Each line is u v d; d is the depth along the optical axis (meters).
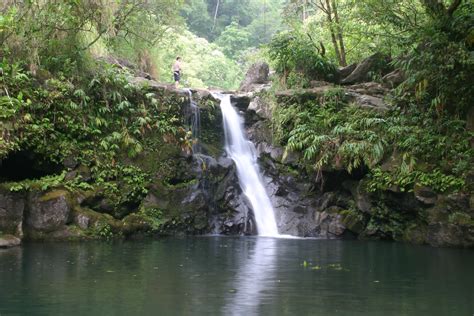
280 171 18.14
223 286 8.40
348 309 7.00
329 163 16.98
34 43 16.22
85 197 15.38
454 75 15.90
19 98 14.68
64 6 16.39
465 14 16.75
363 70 20.62
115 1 17.78
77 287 8.18
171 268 10.07
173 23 23.11
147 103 18.30
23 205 14.31
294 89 19.38
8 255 11.58
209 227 17.38
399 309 7.03
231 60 48.22
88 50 17.94
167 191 16.86
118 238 15.41
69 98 16.41
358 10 21.22
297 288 8.30
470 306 7.21
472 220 13.99
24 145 15.05
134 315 6.59
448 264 10.98
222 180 17.94
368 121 16.84
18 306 6.98
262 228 17.70
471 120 15.77
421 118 16.77
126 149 16.95
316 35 26.58
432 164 15.38
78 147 16.16
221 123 19.92
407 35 20.48
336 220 16.88
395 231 15.95
